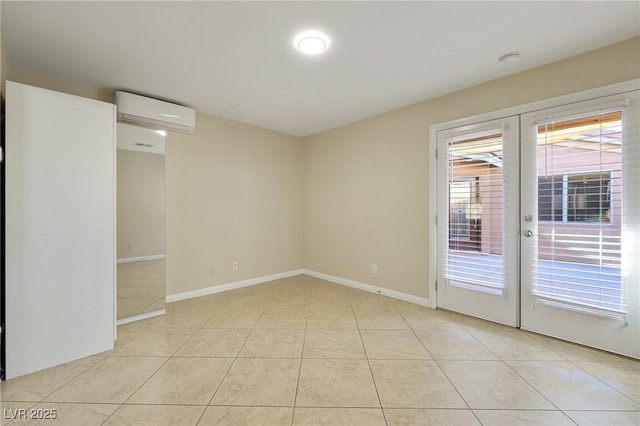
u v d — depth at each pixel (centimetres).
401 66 242
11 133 187
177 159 341
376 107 338
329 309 314
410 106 332
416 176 328
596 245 216
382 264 365
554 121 233
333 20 183
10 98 186
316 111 352
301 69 247
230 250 391
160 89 286
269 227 434
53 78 258
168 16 178
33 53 220
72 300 210
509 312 262
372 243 376
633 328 204
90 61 232
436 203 311
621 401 164
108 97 286
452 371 194
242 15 178
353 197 399
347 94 300
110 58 228
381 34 198
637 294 202
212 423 148
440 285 309
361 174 388
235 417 152
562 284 232
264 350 224
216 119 375
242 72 252
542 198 241
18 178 189
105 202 227
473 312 286
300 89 287
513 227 257
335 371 195
